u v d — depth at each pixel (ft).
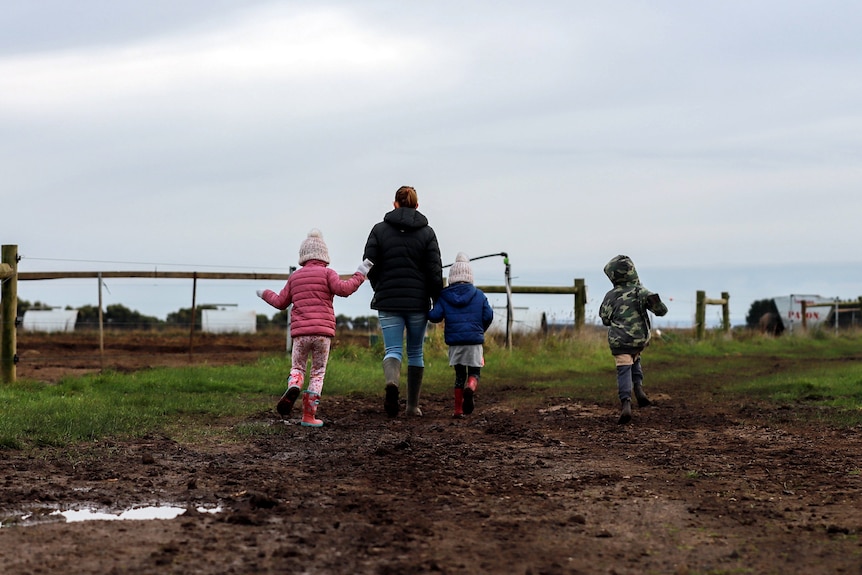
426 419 32.71
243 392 38.75
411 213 33.42
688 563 13.43
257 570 12.62
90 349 82.53
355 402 37.63
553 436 28.22
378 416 33.24
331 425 29.89
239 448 24.18
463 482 19.58
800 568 13.19
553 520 16.07
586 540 14.71
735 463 22.81
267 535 14.57
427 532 14.89
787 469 21.86
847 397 38.45
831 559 13.66
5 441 23.07
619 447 25.80
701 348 88.84
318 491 18.33
